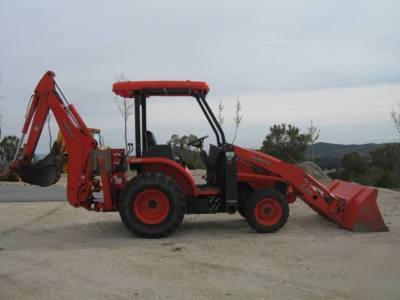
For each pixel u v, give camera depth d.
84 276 5.82
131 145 8.51
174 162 8.31
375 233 8.19
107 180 8.35
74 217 10.34
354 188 8.90
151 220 8.02
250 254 6.79
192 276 5.75
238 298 4.96
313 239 7.74
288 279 5.57
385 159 23.73
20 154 8.74
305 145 23.27
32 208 11.73
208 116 8.58
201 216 10.27
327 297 4.97
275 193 8.38
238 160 8.66
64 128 8.48
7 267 6.27
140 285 5.43
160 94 8.53
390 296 5.00
